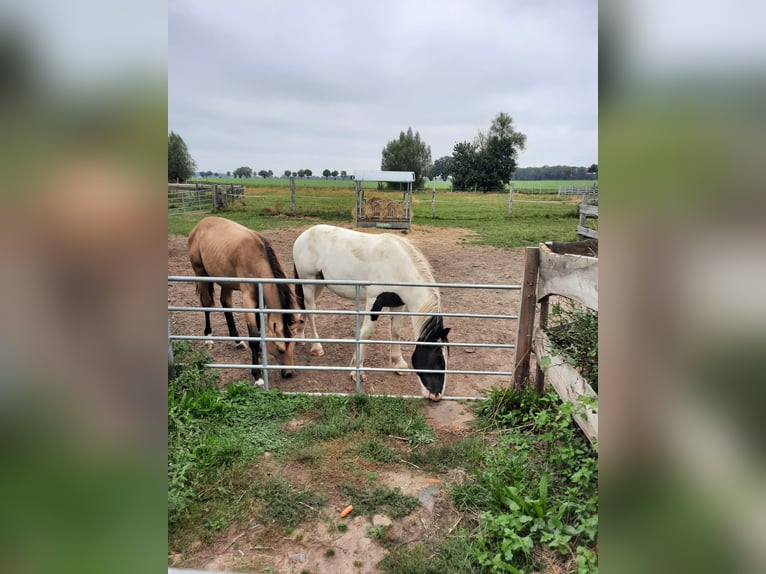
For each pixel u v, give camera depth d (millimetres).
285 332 3736
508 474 2396
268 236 10945
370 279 3861
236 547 2043
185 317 5477
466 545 1994
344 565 1949
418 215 15812
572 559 1854
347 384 3762
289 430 2984
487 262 8547
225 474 2482
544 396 3158
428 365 3375
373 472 2559
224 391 3547
